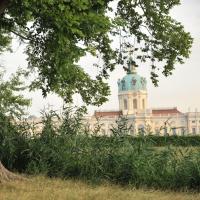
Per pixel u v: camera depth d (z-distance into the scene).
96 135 16.52
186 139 15.79
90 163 15.12
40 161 15.76
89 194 12.37
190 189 13.82
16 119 18.39
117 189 13.51
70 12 15.35
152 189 13.75
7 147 16.84
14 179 14.20
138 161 14.59
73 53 17.89
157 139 15.88
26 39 19.91
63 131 16.80
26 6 15.34
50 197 11.84
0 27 19.05
